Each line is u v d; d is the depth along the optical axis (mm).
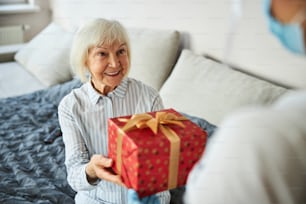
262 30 1466
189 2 1866
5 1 3240
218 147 513
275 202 481
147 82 1901
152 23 2156
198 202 525
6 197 1334
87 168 1025
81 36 1104
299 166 477
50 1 3275
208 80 1588
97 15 2619
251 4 1484
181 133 846
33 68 2531
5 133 1792
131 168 823
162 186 845
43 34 2730
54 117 1954
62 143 1727
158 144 800
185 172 858
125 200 1176
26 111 1986
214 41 1756
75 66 1159
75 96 1178
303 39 497
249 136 486
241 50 1597
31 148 1681
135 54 1963
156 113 926
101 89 1149
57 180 1480
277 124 485
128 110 1191
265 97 1388
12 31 3127
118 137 869
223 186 493
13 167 1532
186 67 1726
